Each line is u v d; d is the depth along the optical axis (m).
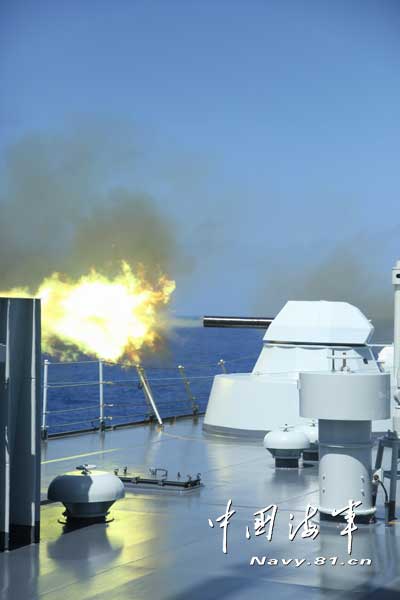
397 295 11.43
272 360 18.94
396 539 9.45
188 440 17.42
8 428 8.95
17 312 9.20
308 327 18.89
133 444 16.73
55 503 11.14
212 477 13.11
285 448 13.78
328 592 7.68
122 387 61.84
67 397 55.94
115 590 7.68
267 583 7.91
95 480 10.21
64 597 7.49
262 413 17.92
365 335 18.78
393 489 10.30
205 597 7.52
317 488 12.26
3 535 9.01
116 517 10.41
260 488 12.27
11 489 9.29
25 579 7.98
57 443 16.77
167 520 10.28
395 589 7.77
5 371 8.95
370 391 9.78
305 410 10.02
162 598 7.49
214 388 18.88
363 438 10.09
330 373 9.91
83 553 8.84
